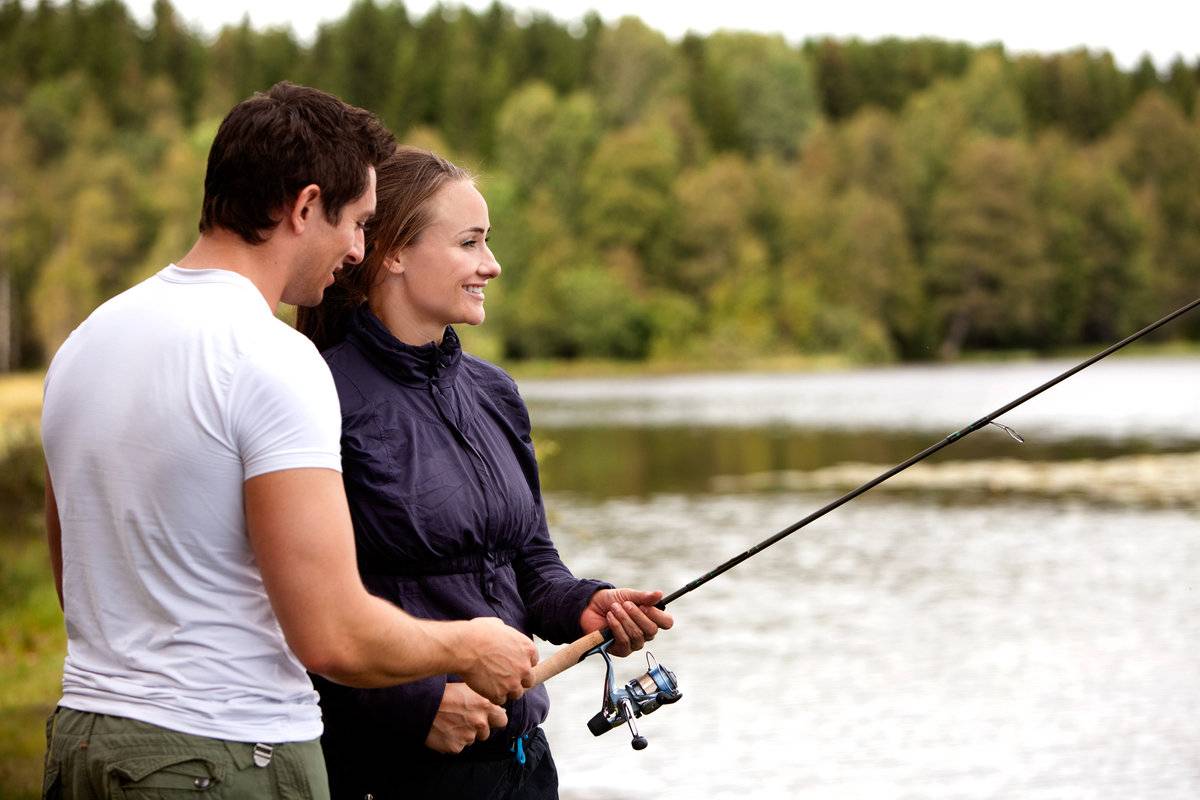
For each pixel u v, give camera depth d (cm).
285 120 254
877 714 943
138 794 233
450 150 9231
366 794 305
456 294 318
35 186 8012
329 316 319
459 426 314
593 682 1027
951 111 9094
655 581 1464
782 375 7350
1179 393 5016
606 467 2800
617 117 9700
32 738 731
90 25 10862
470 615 306
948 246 8156
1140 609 1301
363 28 10806
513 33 10756
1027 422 3762
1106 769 821
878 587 1427
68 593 246
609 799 764
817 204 8275
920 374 6981
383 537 301
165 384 239
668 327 7931
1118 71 10269
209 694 238
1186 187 8569
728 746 862
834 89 11112
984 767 822
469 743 300
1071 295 8206
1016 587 1420
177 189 7500
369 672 247
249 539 242
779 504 2159
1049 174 8262
